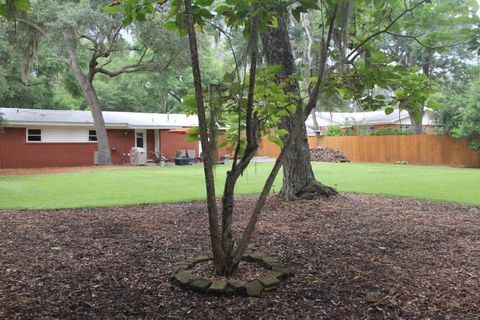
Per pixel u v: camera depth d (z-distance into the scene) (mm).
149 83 32094
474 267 3594
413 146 20984
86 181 11938
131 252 4102
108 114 22859
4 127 17688
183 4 3156
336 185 10602
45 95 27641
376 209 6562
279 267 3385
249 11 2898
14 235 4910
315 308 2723
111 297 2924
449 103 19172
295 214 6098
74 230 5188
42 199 8258
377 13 3670
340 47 3631
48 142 19328
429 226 5297
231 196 3252
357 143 23484
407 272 3441
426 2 3350
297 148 7344
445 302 2828
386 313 2654
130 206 7277
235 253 3271
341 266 3582
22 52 16422
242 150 3523
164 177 13102
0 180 12234
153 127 21391
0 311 2680
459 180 11883
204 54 19641
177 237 4750
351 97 4020
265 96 3561
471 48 3473
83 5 15344
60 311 2693
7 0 2875
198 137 3363
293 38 18234
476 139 18250
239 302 2826
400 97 3832
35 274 3420
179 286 3100
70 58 18453
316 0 2826
